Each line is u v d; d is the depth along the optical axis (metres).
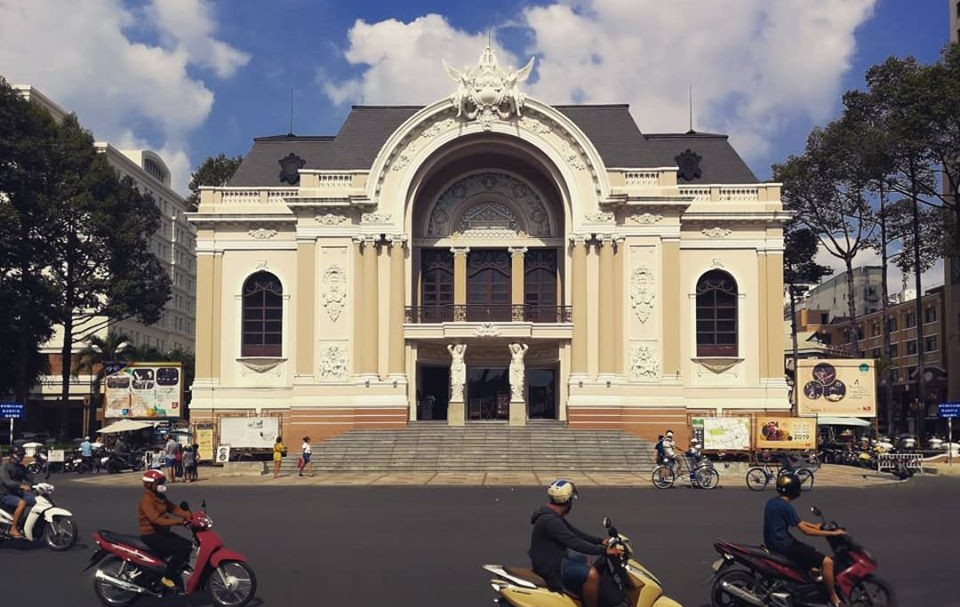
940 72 55.53
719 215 55.81
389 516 27.50
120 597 15.26
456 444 49.34
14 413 48.38
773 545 13.98
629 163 56.97
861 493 36.09
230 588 14.82
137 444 61.59
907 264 69.25
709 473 38.66
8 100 60.06
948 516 27.36
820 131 68.50
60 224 62.56
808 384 54.50
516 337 54.09
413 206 56.41
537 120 54.81
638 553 20.19
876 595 13.90
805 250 75.94
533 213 57.88
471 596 15.81
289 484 41.06
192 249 136.62
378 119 60.00
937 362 91.62
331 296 54.84
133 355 82.94
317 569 18.38
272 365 56.28
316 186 55.44
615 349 53.94
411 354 55.19
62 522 21.09
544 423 53.84
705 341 56.09
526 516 27.42
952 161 62.22
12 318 60.69
